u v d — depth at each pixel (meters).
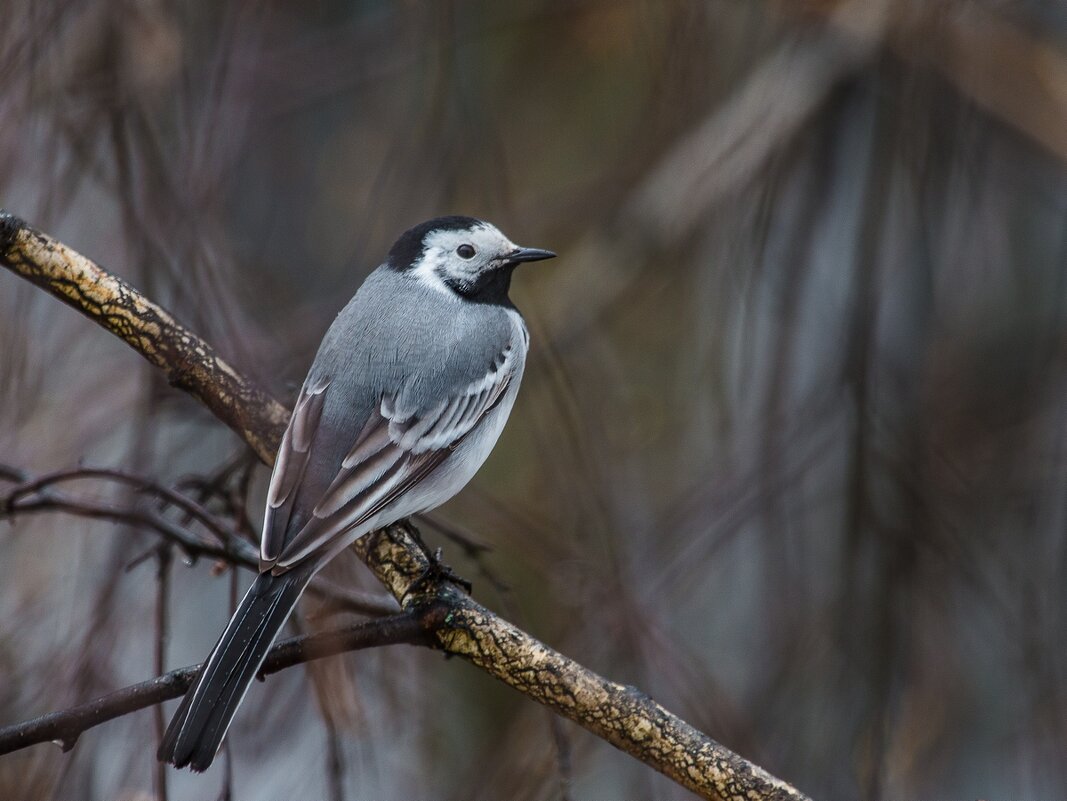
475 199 12.73
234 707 6.44
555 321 13.16
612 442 12.73
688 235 13.02
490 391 8.55
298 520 7.36
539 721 10.44
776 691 11.19
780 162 12.83
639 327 13.47
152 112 10.43
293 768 8.85
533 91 14.02
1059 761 11.34
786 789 6.45
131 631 9.39
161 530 7.63
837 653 11.24
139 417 9.20
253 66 11.25
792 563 11.86
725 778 6.50
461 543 8.25
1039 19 13.29
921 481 11.86
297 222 13.21
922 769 11.51
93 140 10.18
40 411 10.05
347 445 7.87
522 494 12.57
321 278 12.90
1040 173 13.71
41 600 9.17
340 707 7.36
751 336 12.09
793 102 13.00
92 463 9.91
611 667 10.43
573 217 13.80
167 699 6.52
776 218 12.94
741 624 12.33
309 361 10.55
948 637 11.82
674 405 12.95
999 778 11.80
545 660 6.78
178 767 6.24
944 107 12.47
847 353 11.80
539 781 10.00
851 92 13.23
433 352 8.36
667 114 12.52
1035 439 13.03
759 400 12.44
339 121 14.14
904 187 12.48
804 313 13.00
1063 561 12.31
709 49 12.45
